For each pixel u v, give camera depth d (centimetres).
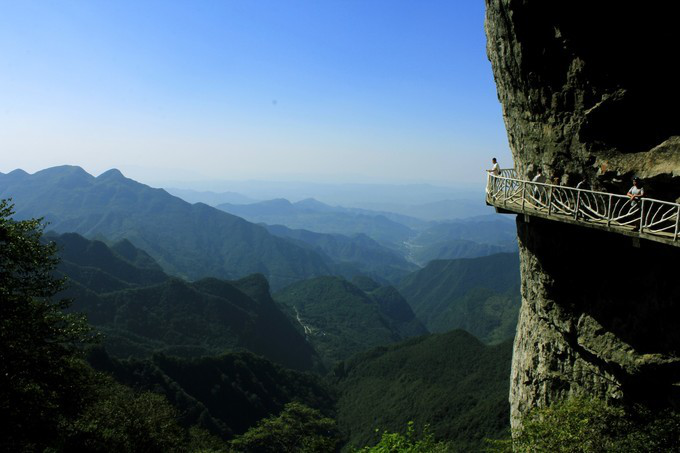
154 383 8244
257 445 5722
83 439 2041
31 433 1647
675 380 1470
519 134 2073
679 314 1431
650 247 1495
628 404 1683
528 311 2319
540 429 1598
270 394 10650
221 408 9019
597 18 1512
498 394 9206
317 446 3719
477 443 7406
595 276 1769
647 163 1507
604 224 1480
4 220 1700
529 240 2061
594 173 1688
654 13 1424
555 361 2080
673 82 1499
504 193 1978
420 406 10138
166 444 3089
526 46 1748
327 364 19688
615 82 1570
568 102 1723
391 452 2439
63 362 1819
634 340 1596
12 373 1584
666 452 1359
